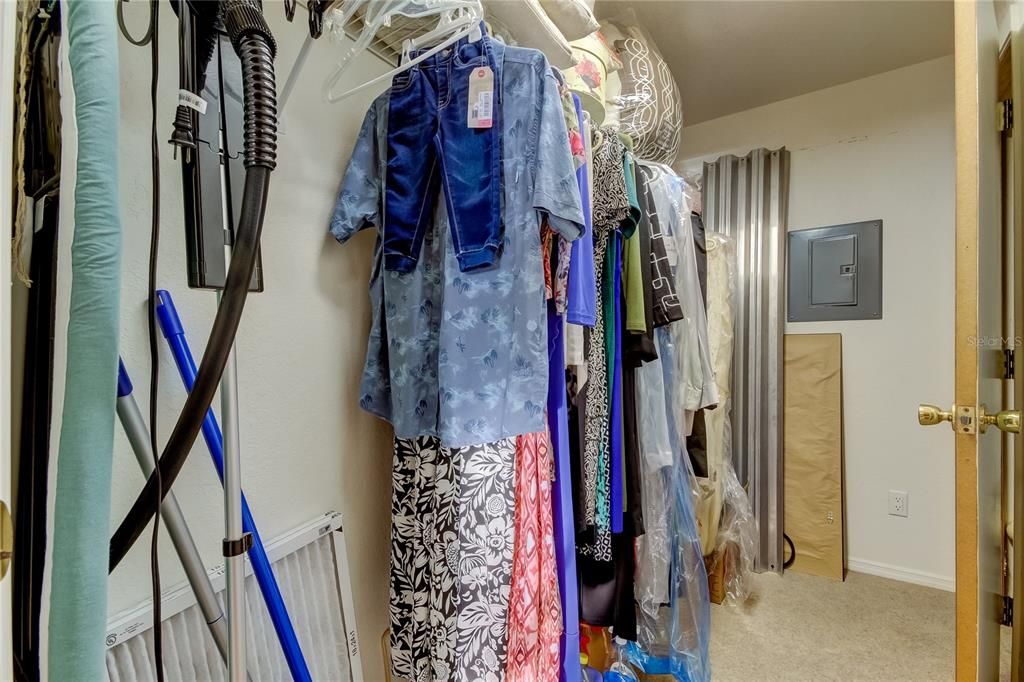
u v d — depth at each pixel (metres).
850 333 2.12
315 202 0.94
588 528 1.14
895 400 2.04
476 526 0.82
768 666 1.49
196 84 0.57
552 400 0.99
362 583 1.04
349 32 0.95
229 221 0.61
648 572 1.31
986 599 0.89
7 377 0.32
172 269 0.71
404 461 0.99
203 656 0.71
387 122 0.95
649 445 1.31
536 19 0.91
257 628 0.78
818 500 2.13
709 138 2.52
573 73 1.20
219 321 0.46
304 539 0.88
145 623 0.65
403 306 0.94
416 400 0.94
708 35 1.83
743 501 1.96
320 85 0.94
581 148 0.96
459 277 0.85
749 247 2.28
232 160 0.61
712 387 1.58
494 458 0.84
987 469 0.89
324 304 0.96
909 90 2.02
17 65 0.36
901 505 2.02
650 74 1.61
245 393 0.82
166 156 0.70
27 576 0.37
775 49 1.92
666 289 1.27
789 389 2.22
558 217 0.82
